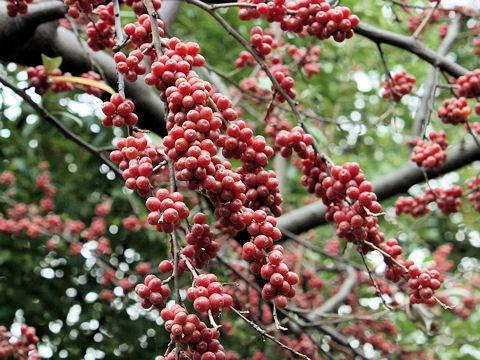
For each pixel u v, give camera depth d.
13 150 4.59
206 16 4.64
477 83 2.52
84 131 4.46
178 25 4.74
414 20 3.95
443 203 2.92
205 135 1.31
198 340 1.20
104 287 4.51
